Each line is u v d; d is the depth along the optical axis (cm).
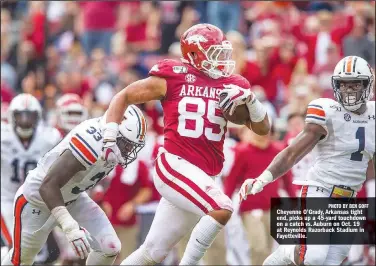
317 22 3806
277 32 3741
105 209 2712
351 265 2577
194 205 1869
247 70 3488
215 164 1927
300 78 3491
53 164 1889
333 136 2030
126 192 2725
